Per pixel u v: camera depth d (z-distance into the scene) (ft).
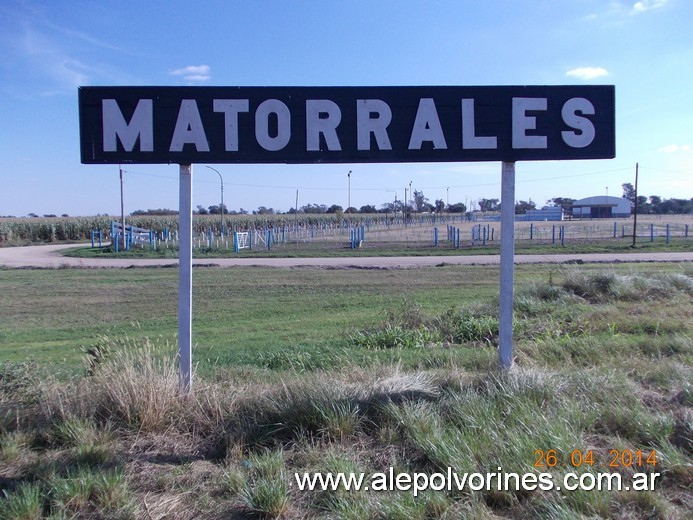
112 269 97.91
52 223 216.74
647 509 11.85
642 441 14.60
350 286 68.08
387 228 230.89
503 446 13.60
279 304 54.54
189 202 18.75
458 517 11.60
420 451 14.26
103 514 12.00
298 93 19.02
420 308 40.19
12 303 59.41
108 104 18.65
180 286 18.42
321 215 353.72
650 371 20.57
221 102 18.84
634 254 112.27
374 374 20.11
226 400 17.29
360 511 11.78
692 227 218.59
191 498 12.64
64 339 39.99
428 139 19.15
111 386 17.20
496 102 19.20
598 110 19.33
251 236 172.96
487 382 17.46
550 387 17.02
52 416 16.46
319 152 19.06
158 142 18.72
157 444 15.39
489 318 35.42
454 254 120.47
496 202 463.83
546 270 77.77
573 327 32.71
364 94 19.11
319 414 15.75
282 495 12.12
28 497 12.05
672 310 36.91
